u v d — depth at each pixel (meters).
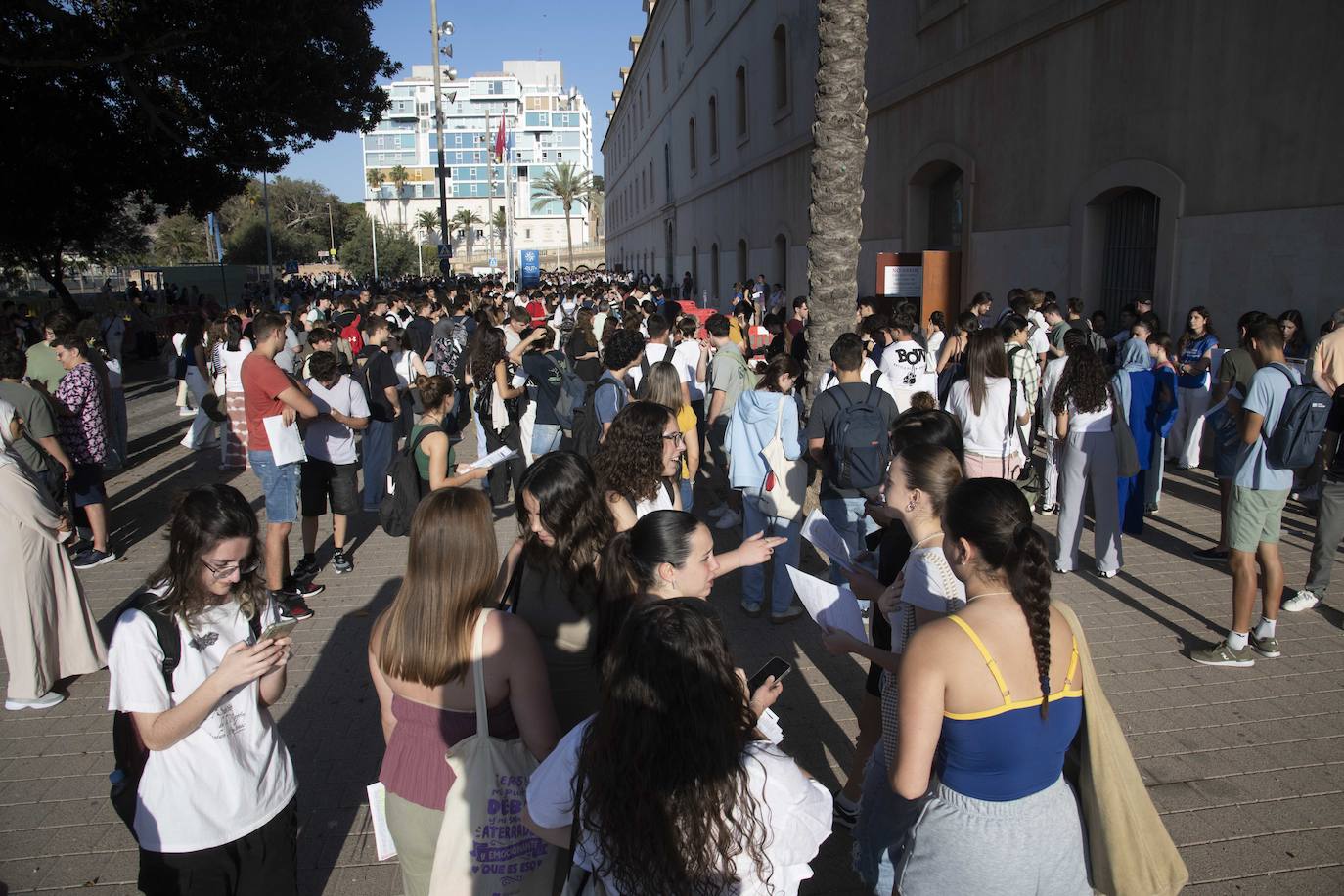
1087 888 2.37
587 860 2.09
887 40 16.94
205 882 2.72
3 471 4.95
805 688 5.17
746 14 26.56
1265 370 5.00
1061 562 6.70
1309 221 8.45
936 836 2.31
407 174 153.00
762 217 26.08
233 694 2.76
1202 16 9.51
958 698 2.22
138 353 27.70
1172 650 5.44
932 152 15.26
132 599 2.66
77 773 4.43
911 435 3.69
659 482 3.92
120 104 19.34
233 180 22.05
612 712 1.96
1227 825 3.81
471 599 2.52
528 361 8.20
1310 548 7.13
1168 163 10.09
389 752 2.66
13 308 21.05
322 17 19.66
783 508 5.84
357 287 54.97
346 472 7.14
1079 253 11.60
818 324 8.50
